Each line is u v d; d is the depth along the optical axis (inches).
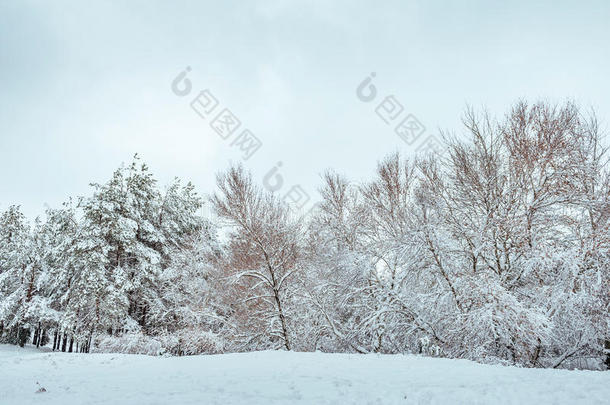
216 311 897.5
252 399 246.2
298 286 729.6
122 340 822.5
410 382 284.5
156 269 1017.5
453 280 590.2
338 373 327.9
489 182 601.6
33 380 348.8
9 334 1269.7
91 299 912.3
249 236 708.0
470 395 239.8
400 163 718.5
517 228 562.3
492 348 526.6
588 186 570.9
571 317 499.5
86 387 301.3
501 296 479.2
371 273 700.7
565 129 569.9
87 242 949.2
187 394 265.0
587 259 494.9
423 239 603.2
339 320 771.4
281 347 691.4
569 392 235.3
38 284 1188.5
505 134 615.2
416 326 634.8
